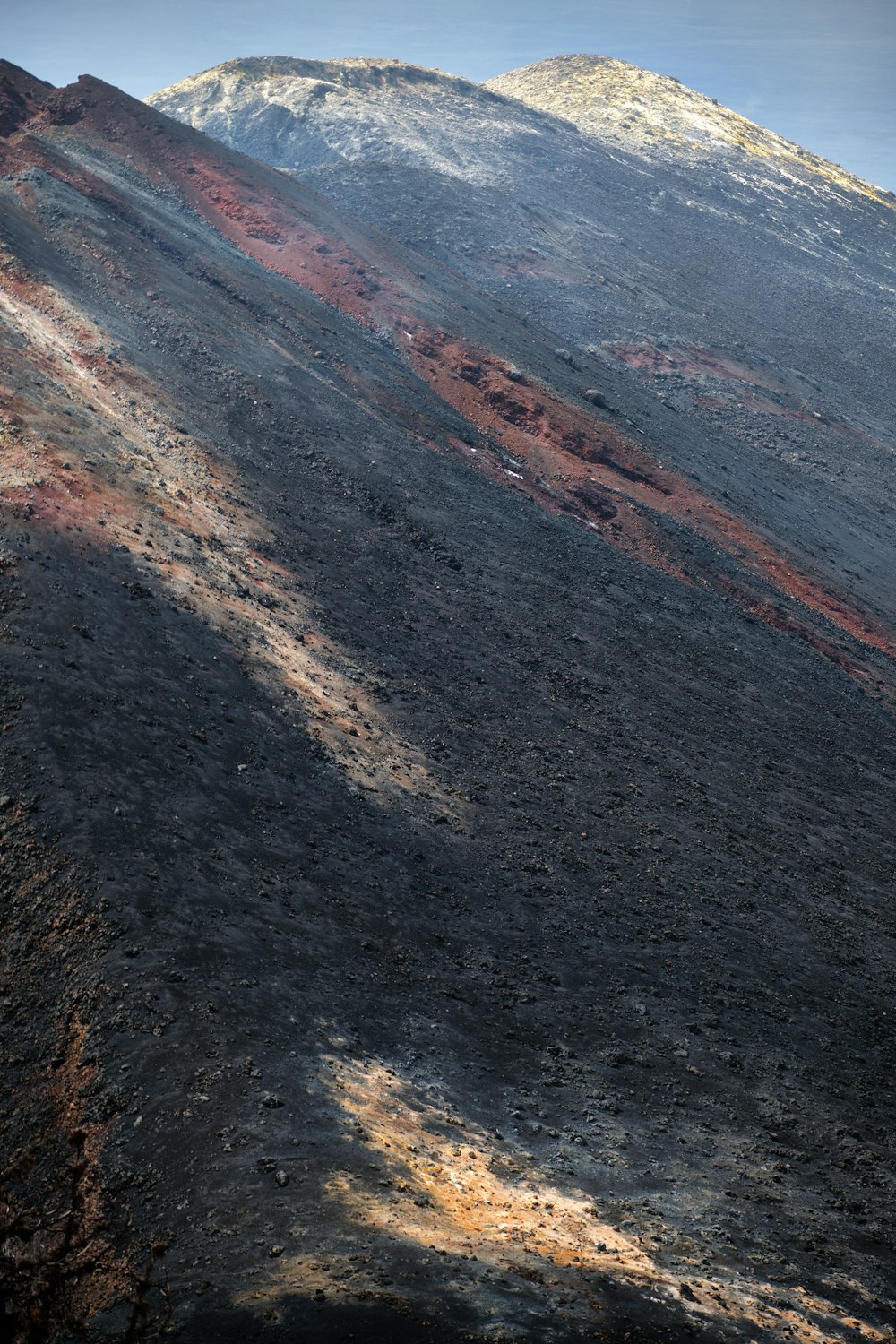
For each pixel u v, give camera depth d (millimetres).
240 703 32688
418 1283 14477
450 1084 22750
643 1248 18484
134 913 22953
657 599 57531
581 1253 17281
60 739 26891
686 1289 16828
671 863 36250
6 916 22547
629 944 31250
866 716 56625
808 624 68938
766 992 31406
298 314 70750
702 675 51875
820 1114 26781
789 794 44875
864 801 47250
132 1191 16781
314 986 23766
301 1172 17219
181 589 35875
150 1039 20047
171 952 22391
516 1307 14375
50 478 37031
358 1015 23625
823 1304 18516
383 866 29781
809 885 38562
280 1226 15727
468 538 53281
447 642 44281
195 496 43375
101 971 21359
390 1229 15977
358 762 33531
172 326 57156
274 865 27281
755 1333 15891
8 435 38312
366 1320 13289
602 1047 26484
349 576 45438
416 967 26547
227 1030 20750
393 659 41375
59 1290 11141
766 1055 28500
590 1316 14719
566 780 38625
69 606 31641
